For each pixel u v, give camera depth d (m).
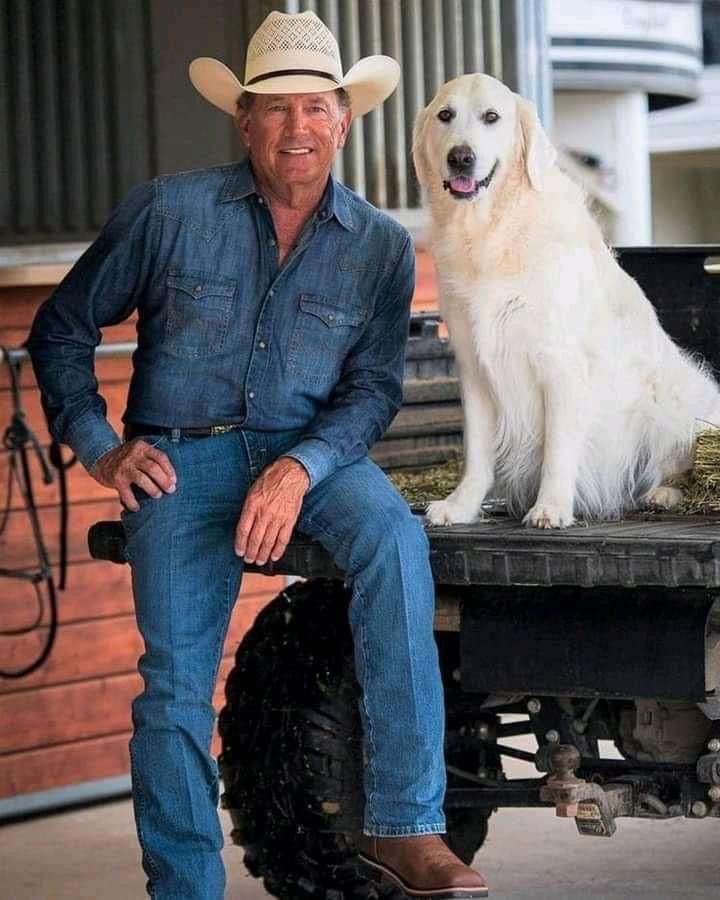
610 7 11.12
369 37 7.27
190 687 4.52
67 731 7.01
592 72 11.06
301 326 4.70
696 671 4.09
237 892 5.87
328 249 4.74
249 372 4.66
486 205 4.93
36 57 7.26
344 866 4.72
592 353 4.97
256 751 4.84
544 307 4.88
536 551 4.21
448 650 4.97
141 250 4.70
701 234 14.73
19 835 6.65
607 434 5.02
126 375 7.18
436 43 7.43
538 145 4.97
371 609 4.37
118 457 4.60
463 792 4.73
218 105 4.89
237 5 7.16
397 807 4.33
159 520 4.57
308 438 4.61
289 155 4.61
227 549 4.63
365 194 7.38
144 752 4.49
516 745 7.61
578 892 5.69
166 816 4.46
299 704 4.70
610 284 5.12
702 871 5.92
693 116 13.82
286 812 4.78
